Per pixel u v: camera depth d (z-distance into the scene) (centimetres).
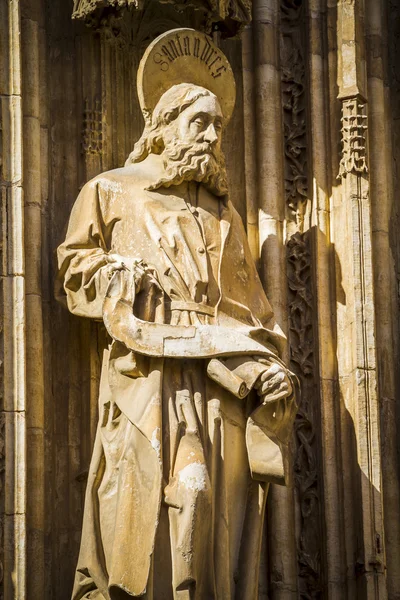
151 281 1105
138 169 1143
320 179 1210
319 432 1177
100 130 1181
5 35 1158
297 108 1227
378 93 1242
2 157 1141
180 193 1139
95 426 1134
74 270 1112
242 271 1143
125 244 1123
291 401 1113
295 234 1209
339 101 1216
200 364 1101
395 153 1251
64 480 1130
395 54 1266
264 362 1105
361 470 1159
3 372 1112
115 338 1085
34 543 1102
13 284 1125
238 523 1103
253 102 1223
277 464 1101
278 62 1230
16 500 1096
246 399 1110
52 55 1190
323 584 1156
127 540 1067
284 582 1152
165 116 1141
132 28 1207
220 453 1095
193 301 1112
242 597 1091
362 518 1150
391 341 1210
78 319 1146
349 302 1188
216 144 1140
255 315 1144
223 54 1168
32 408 1119
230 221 1145
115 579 1062
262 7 1233
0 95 1148
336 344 1189
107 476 1092
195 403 1095
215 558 1080
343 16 1226
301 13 1241
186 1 1171
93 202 1126
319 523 1167
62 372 1141
